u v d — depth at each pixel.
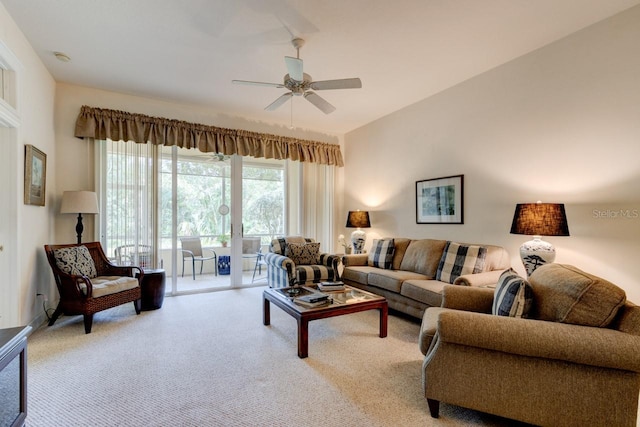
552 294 1.74
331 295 3.13
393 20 2.62
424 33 2.82
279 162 5.59
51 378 2.21
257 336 3.02
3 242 2.74
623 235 2.56
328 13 2.53
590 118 2.74
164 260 4.69
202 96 4.31
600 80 2.67
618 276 2.58
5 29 2.52
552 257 2.75
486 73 3.59
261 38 2.90
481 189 3.66
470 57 3.27
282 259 4.11
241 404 1.93
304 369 2.38
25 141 2.98
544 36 2.89
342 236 5.69
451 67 3.49
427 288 3.17
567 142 2.89
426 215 4.36
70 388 2.09
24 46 2.91
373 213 5.39
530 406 1.62
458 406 1.91
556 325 1.58
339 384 2.17
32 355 2.57
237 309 3.91
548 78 3.03
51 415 1.80
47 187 3.61
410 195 4.64
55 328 3.20
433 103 4.26
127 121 4.20
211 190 5.36
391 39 2.91
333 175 5.99
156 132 4.38
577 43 2.81
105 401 1.95
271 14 2.55
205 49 3.11
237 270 5.11
